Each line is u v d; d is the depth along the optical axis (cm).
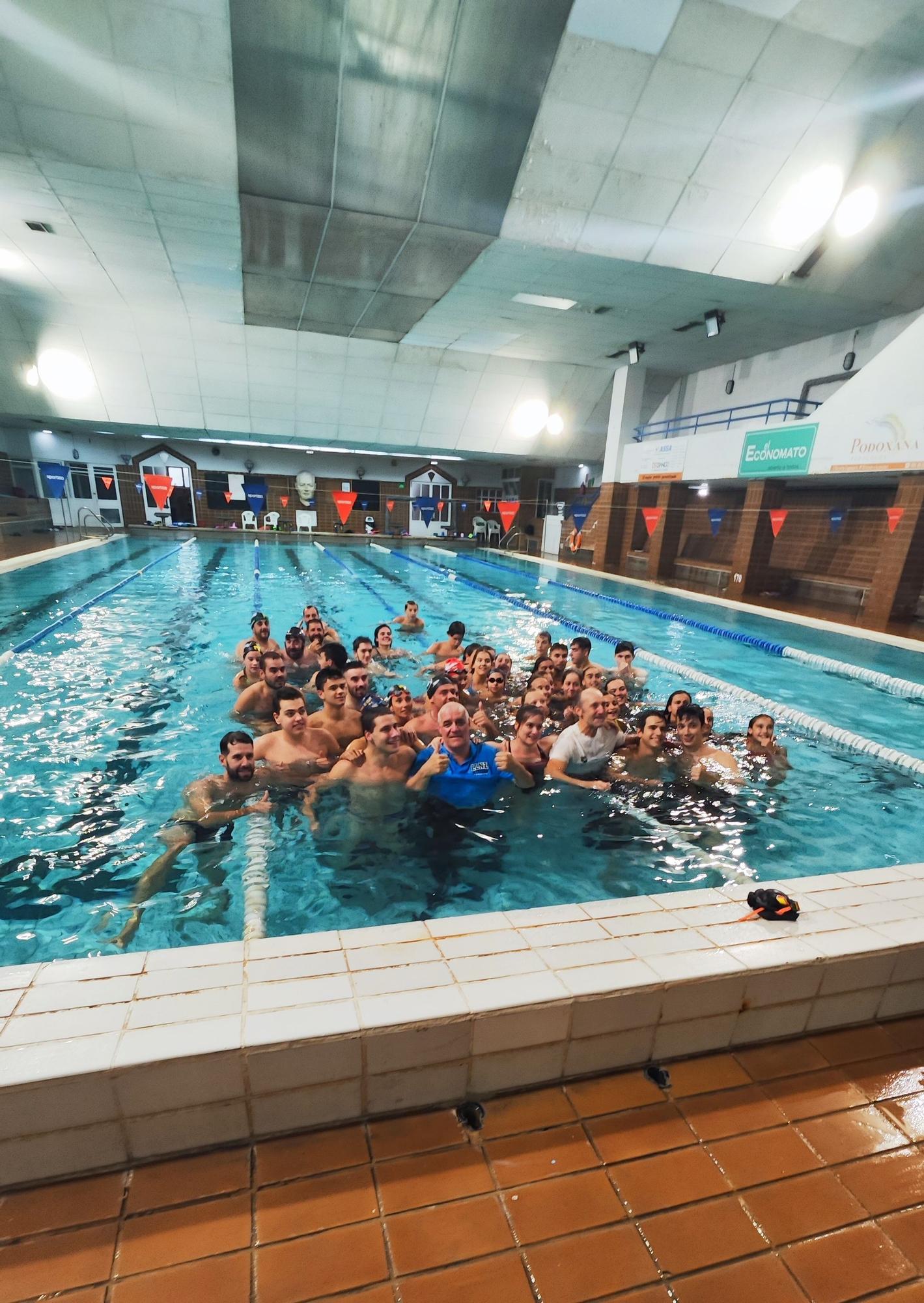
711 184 698
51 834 270
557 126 630
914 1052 154
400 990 133
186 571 1105
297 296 1017
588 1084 140
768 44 577
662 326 1082
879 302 886
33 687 459
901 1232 113
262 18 535
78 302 1230
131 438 1789
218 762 343
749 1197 117
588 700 340
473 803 309
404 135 629
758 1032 152
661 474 1224
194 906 225
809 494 1158
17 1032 118
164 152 638
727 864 269
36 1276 100
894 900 176
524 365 1518
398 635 713
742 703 507
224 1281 100
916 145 682
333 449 1848
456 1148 124
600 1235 110
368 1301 99
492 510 2159
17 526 1448
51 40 541
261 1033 119
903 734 439
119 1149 117
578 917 162
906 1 542
